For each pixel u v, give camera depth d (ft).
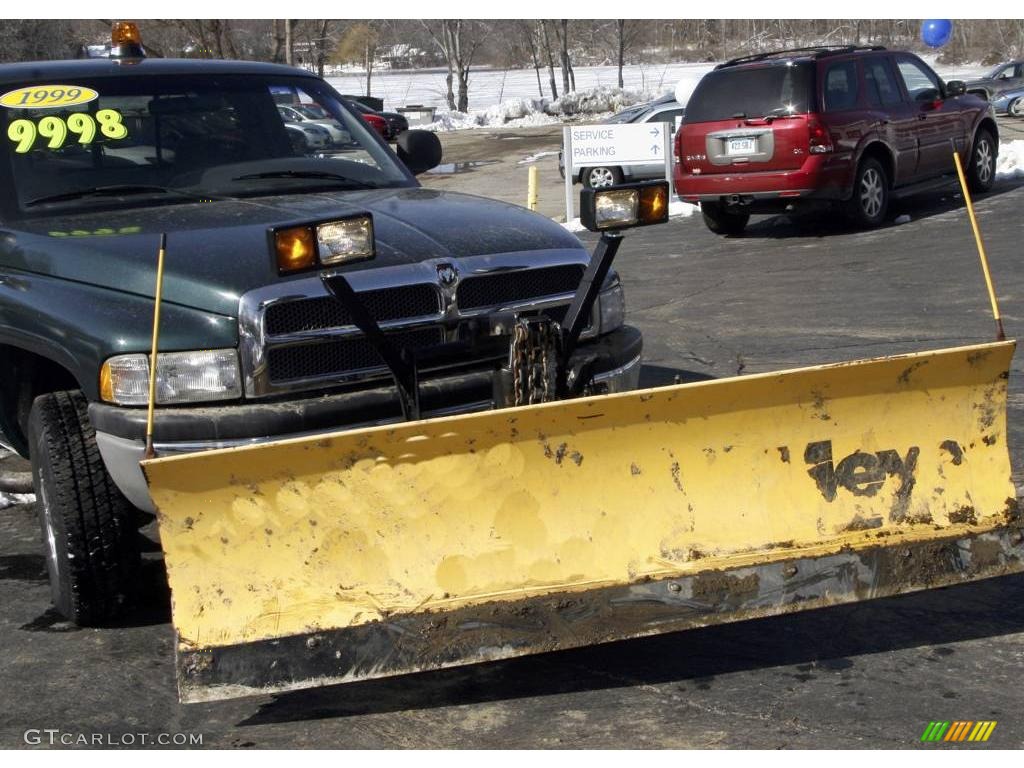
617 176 63.87
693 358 27.30
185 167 16.79
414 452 11.48
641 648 13.58
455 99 196.65
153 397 11.61
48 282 14.34
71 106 16.83
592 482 11.96
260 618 11.22
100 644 14.26
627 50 242.99
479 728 12.01
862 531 12.48
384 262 13.67
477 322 13.91
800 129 42.09
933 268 35.58
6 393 15.89
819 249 41.16
